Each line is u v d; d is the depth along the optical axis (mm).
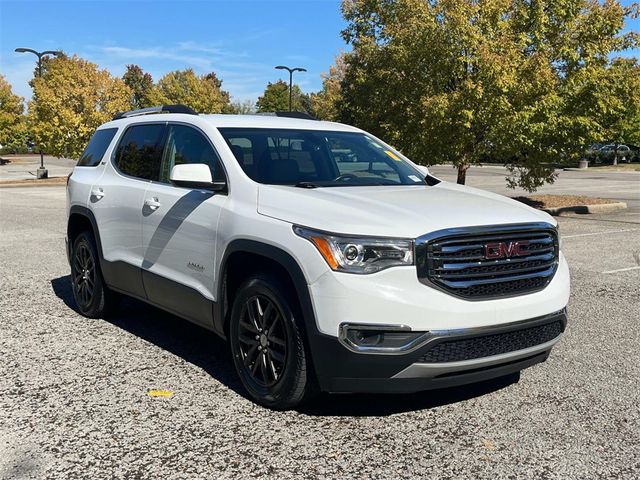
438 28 13359
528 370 4824
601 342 5512
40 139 30047
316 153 4984
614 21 13922
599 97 14281
